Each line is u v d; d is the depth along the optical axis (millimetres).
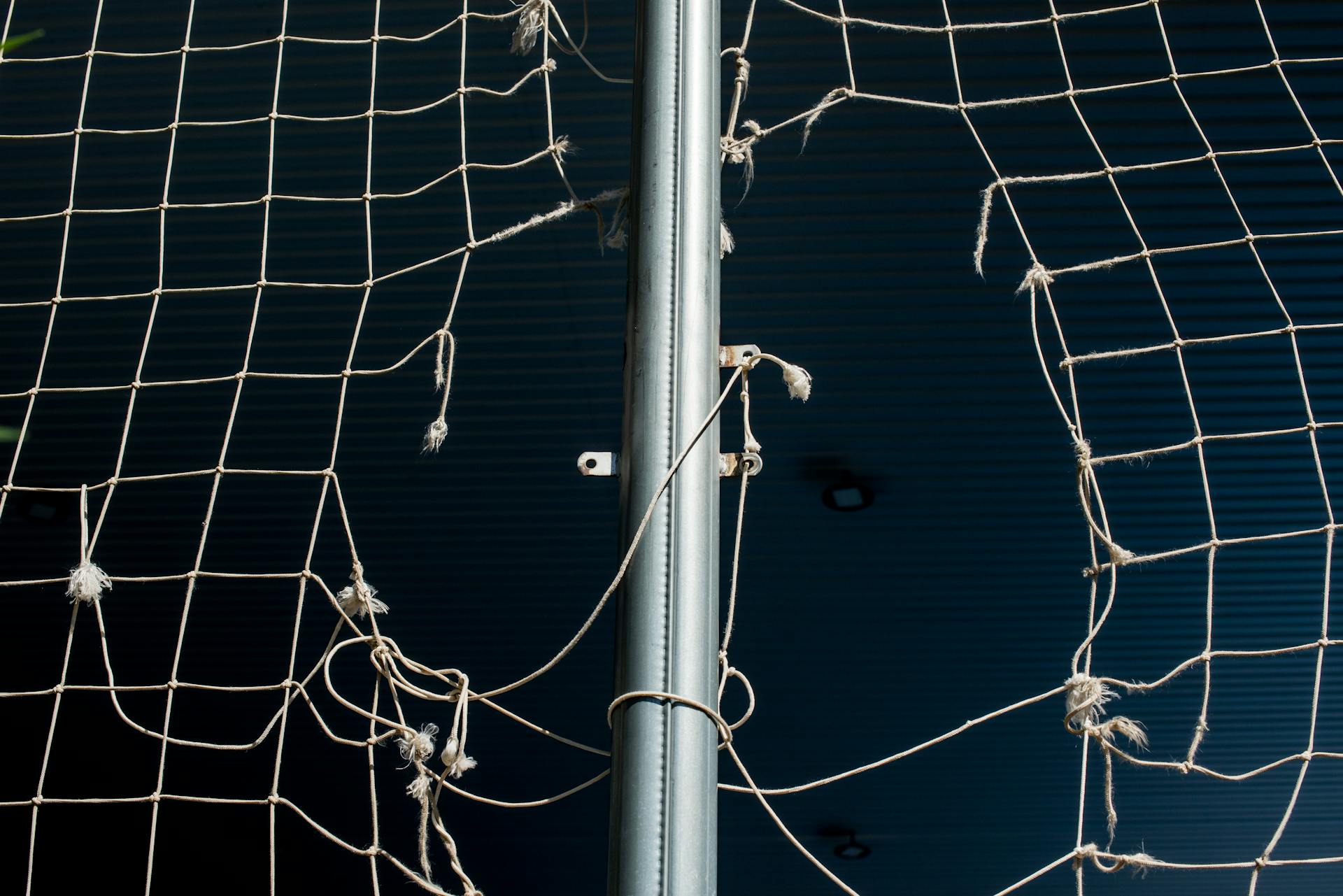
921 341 4250
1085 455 1771
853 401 4449
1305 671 5629
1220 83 3479
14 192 3861
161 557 5113
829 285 4070
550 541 5059
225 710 5820
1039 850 6996
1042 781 6363
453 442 4637
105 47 3512
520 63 3473
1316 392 4391
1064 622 5453
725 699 5938
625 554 1521
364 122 3635
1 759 6035
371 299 4129
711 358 1645
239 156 3750
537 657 5652
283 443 4648
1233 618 5402
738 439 4566
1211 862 7059
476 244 1943
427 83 3539
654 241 1702
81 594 1820
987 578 5242
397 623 5504
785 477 4766
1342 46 3391
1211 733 6090
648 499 1534
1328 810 6527
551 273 4027
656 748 1400
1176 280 4023
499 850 6828
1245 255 3926
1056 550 5102
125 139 3719
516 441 4629
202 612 5344
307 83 3566
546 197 3824
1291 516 4902
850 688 5879
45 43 3500
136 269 4066
